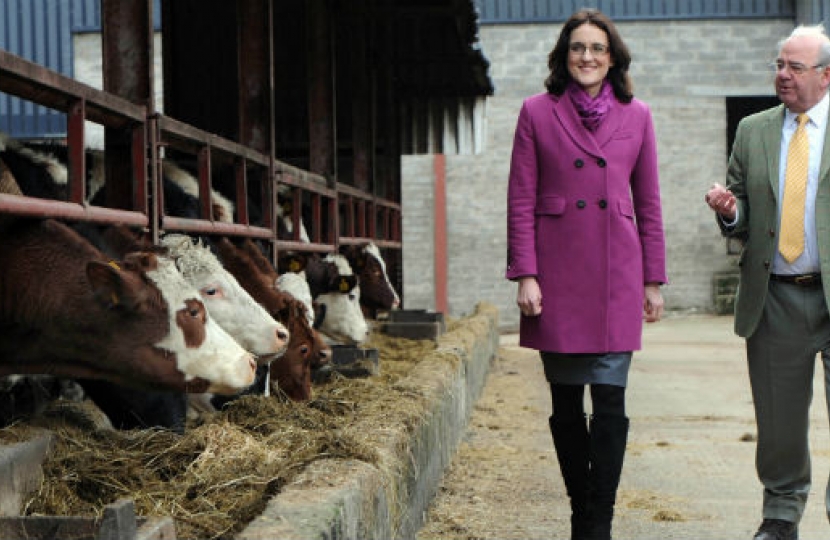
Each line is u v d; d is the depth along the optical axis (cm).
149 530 264
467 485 616
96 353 442
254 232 748
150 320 443
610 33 441
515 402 1002
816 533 517
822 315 445
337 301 902
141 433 430
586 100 444
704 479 642
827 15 2106
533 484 623
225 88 1318
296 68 1469
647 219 452
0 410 459
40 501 351
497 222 2252
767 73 2202
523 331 450
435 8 1419
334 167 1234
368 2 1394
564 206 441
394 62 1688
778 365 452
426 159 2258
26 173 554
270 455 405
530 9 2214
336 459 388
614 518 540
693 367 1323
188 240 565
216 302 553
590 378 438
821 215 439
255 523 294
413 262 2266
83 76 2233
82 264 442
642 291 447
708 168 2222
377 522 374
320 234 1046
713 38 2208
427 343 1003
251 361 459
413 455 486
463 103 1836
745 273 458
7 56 418
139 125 563
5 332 441
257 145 851
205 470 388
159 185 578
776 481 459
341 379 692
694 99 2216
